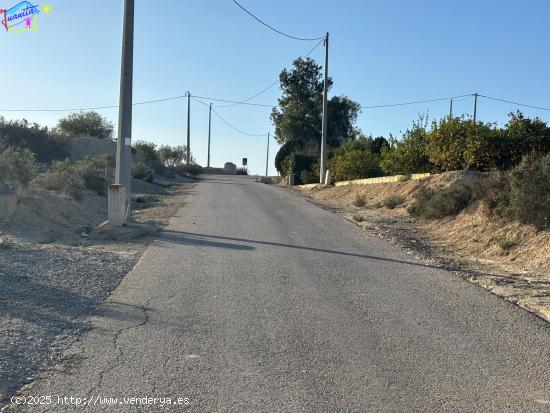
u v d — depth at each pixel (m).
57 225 17.95
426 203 20.84
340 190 34.56
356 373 6.10
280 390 5.62
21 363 6.15
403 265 12.40
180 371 6.08
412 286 10.32
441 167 25.50
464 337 7.37
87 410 5.14
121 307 8.52
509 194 15.47
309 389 5.66
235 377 5.93
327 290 9.87
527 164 15.55
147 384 5.73
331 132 69.69
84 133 65.69
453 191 19.33
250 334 7.36
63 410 5.14
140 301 8.90
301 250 14.12
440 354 6.73
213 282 10.33
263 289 9.84
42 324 7.46
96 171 30.47
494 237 14.84
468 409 5.28
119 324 7.67
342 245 15.06
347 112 70.50
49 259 11.75
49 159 43.91
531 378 6.04
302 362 6.39
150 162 59.12
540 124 22.73
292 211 24.03
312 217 21.84
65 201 21.72
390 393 5.61
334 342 7.09
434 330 7.66
